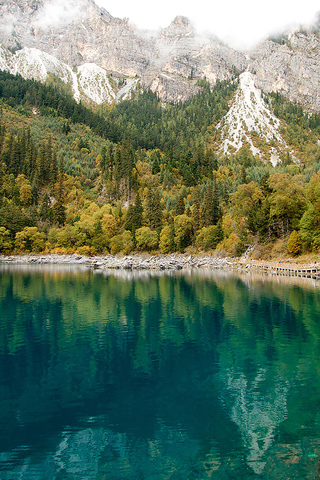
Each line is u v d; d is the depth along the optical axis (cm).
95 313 4400
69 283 7306
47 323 3891
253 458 1595
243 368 2617
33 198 19238
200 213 15162
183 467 1551
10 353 2914
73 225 16700
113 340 3281
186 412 2002
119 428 1838
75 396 2186
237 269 10625
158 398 2155
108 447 1684
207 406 2066
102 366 2661
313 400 2130
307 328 3675
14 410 2019
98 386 2328
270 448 1675
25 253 15075
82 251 15350
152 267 11225
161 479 1472
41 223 17212
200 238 13962
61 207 17738
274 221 10888
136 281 7744
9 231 15062
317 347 3078
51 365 2667
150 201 17275
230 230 13450
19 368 2602
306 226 8944
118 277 8619
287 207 10312
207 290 6288
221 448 1673
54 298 5441
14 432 1805
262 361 2758
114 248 15212
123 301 5219
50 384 2350
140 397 2169
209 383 2369
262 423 1881
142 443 1702
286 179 11031
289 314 4309
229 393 2223
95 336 3403
